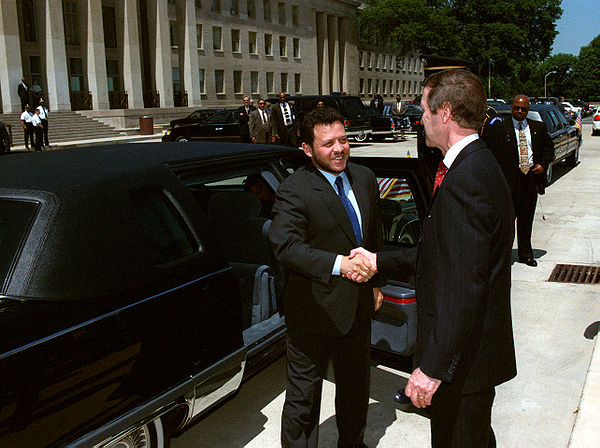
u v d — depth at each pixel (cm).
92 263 219
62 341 202
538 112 1203
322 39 5997
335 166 248
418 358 199
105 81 3303
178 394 243
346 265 236
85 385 208
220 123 1936
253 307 363
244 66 4828
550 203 990
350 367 271
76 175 242
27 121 2141
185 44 3959
